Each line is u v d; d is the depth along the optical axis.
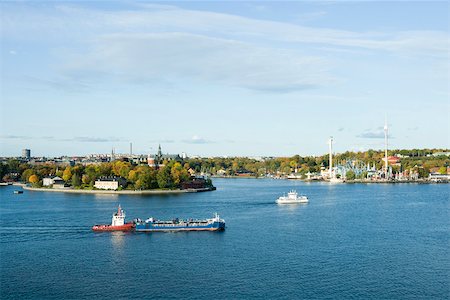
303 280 152.25
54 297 138.00
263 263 171.88
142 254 186.75
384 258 178.88
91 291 142.75
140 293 140.88
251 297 137.38
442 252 188.62
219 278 154.38
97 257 182.38
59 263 173.38
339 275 157.62
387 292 142.00
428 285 148.12
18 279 154.38
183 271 162.38
